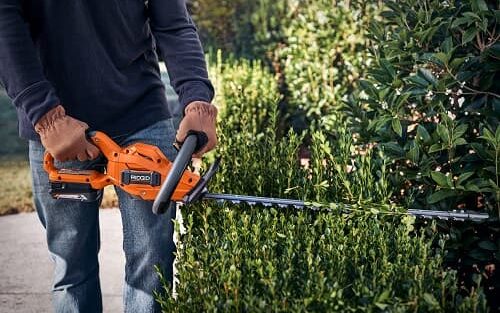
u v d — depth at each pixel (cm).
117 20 260
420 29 321
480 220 269
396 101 312
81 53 259
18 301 414
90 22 257
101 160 272
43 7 252
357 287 221
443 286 220
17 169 686
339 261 240
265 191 328
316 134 323
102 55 262
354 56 645
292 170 323
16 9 246
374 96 318
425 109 328
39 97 246
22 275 454
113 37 261
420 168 303
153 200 257
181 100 267
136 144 257
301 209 281
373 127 335
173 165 242
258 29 766
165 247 278
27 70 246
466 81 317
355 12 639
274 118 361
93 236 284
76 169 266
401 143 324
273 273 224
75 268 282
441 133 286
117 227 535
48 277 450
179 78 270
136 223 276
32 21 256
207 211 266
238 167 337
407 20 342
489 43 307
